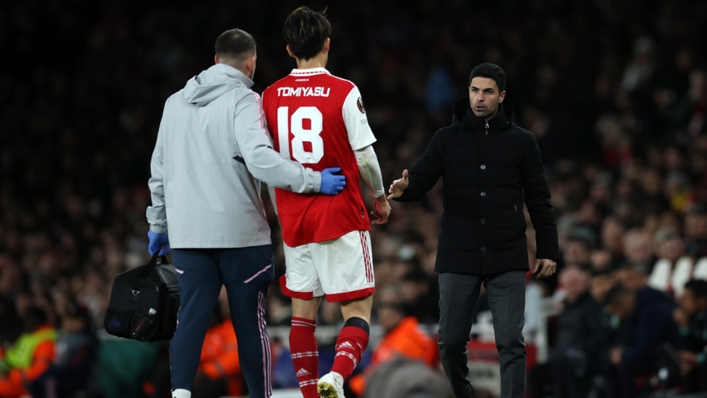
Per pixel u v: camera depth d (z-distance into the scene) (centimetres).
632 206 4250
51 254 5588
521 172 1959
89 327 3838
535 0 6475
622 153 5234
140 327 1922
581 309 3328
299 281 1883
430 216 4725
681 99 5334
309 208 1839
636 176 4594
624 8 6041
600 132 5531
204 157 1852
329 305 3850
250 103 1845
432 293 3925
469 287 1936
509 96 6081
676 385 3042
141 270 1966
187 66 6919
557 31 6147
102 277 4988
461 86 6178
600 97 5641
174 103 1892
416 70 6375
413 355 3222
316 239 1841
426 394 2866
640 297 3209
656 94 5362
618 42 5891
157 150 1917
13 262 5494
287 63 6694
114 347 3459
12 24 7412
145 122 6712
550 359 3306
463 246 1933
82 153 6756
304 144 1822
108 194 6375
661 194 4481
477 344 3356
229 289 1881
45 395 3678
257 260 1881
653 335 3092
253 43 1912
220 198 1847
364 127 1812
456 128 1972
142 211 5769
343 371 1786
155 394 3209
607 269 3606
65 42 7519
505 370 1906
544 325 3506
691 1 5822
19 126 6912
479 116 1936
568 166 5075
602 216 4556
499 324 1922
